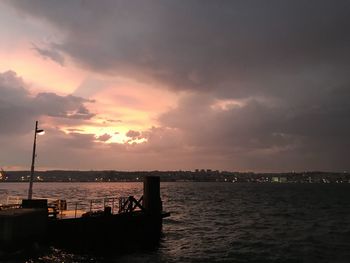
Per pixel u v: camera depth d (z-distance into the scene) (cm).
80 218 2811
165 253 3103
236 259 2942
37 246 2500
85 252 2812
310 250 3300
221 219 5797
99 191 16212
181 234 4150
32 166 3119
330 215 6494
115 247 3059
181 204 9138
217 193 16462
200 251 3219
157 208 3556
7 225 2319
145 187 3572
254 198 12275
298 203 9712
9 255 2316
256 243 3625
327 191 19075
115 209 4466
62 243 2697
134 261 2783
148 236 3422
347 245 3531
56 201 3366
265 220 5691
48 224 2656
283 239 3872
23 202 2722
